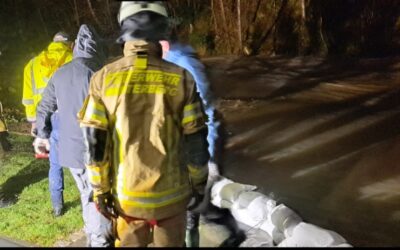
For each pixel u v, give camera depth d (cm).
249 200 418
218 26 1602
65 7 1606
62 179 466
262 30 1567
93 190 266
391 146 651
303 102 910
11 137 787
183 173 265
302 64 1334
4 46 1354
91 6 1608
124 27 257
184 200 267
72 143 359
